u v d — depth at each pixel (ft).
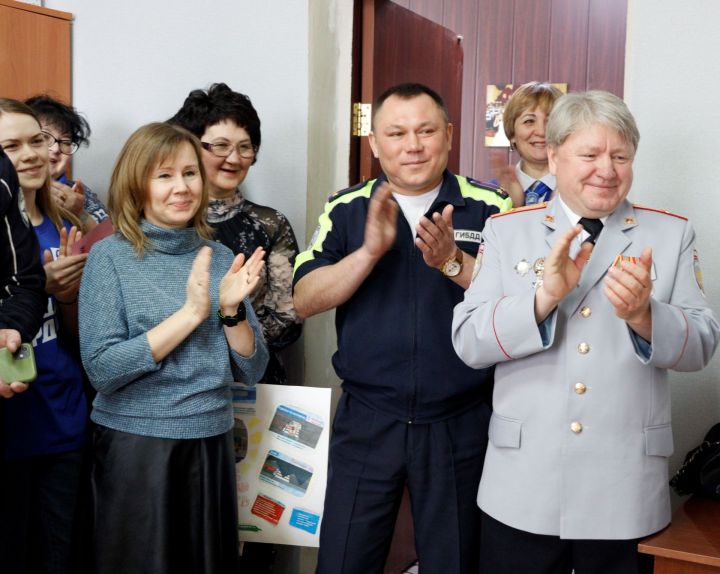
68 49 9.29
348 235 6.44
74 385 6.65
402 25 9.48
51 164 7.80
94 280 5.88
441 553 5.93
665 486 5.15
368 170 9.01
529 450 5.15
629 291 4.53
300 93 8.55
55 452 6.46
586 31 11.93
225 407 6.10
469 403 6.08
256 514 6.73
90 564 5.90
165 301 5.88
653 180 7.16
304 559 8.54
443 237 5.70
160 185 5.91
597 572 5.10
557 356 5.11
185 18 8.94
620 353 5.04
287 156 8.64
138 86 9.16
